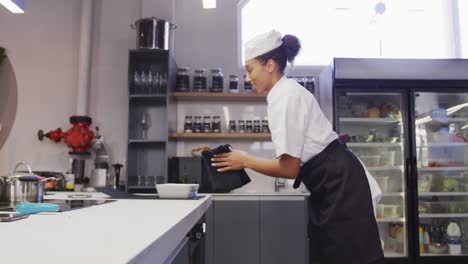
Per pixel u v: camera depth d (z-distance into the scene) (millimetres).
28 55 3748
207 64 3779
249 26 4012
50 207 1047
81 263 443
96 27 3785
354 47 4004
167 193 1624
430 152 3529
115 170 3414
